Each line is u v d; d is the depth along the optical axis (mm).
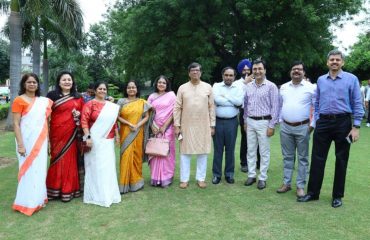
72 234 3535
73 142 4488
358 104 4117
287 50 14539
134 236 3494
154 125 5102
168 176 5156
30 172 4055
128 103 4898
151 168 5184
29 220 3879
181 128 5039
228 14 14188
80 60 25812
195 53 14609
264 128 4973
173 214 4066
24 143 4066
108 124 4414
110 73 29812
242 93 5180
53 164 4461
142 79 19250
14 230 3625
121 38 16781
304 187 4977
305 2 13789
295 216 3982
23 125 4070
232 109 5191
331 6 14195
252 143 5156
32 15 10219
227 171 5367
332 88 4180
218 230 3625
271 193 4832
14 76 10789
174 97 5180
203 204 4395
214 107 5137
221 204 4395
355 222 3803
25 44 13914
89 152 4398
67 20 10938
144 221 3863
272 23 14758
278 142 8836
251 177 5238
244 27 14828
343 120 4180
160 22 13656
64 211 4152
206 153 4992
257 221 3850
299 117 4562
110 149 4473
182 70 16688
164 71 16562
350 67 17344
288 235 3500
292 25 14195
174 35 14852
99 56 29594
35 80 4172
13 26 10586
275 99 4895
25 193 4066
